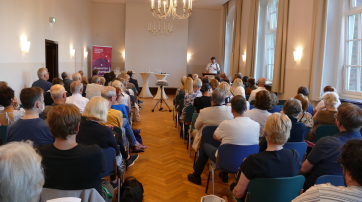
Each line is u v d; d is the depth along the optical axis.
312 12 5.76
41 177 0.82
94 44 12.59
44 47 6.58
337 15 5.41
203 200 2.11
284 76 7.16
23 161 0.76
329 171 1.92
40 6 6.26
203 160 3.02
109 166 2.26
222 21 12.73
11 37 4.91
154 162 3.87
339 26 5.39
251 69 9.27
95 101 2.23
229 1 11.73
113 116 3.09
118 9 12.56
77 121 1.55
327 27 5.43
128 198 2.52
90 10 12.17
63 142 1.54
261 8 9.04
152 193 2.91
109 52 12.22
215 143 3.05
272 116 1.76
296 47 6.55
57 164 1.51
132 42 12.36
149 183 3.16
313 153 1.99
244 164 1.78
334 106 3.25
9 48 4.85
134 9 12.23
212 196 2.13
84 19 10.99
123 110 3.92
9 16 4.81
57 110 1.52
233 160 2.46
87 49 11.68
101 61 12.00
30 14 5.72
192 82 5.03
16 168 0.74
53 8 7.16
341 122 1.99
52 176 1.51
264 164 1.71
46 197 1.38
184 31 12.65
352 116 1.92
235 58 10.77
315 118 3.34
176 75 12.81
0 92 2.63
